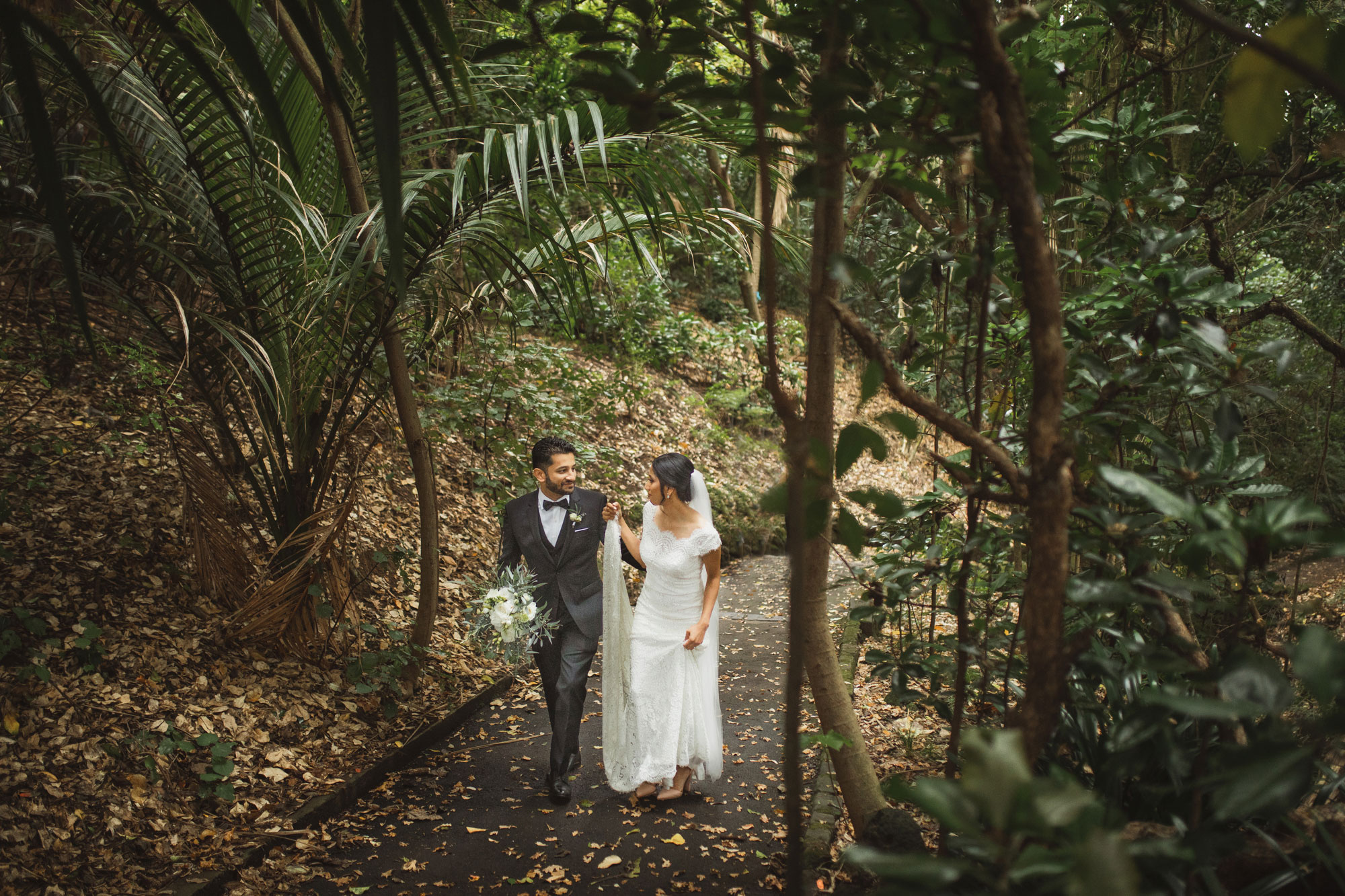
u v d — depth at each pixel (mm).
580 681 4297
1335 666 1127
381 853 3660
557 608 4363
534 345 9227
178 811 3602
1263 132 1104
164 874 3238
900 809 2814
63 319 5676
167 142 4004
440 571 6633
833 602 8023
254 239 4359
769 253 1445
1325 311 4621
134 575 4789
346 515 4793
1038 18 1607
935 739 4648
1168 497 1300
